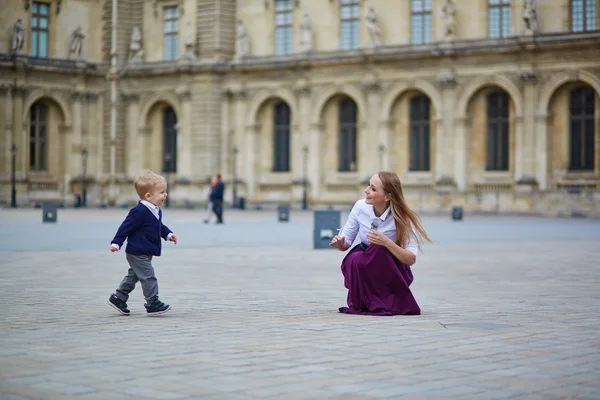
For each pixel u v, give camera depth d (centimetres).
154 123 9038
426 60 7700
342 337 1469
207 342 1418
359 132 8119
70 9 9038
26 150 8869
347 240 1803
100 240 4016
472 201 7519
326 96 8175
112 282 2367
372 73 7931
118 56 9050
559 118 7300
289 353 1323
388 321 1659
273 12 8412
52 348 1359
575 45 7088
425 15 7806
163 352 1329
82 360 1263
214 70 8531
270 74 8400
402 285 1766
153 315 1739
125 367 1216
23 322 1638
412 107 7950
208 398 1043
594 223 5953
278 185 8450
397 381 1142
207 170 8581
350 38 8119
